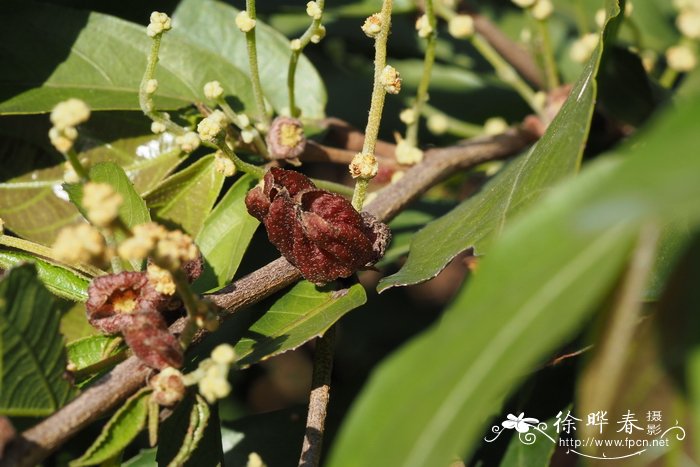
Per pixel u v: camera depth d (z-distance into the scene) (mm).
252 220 344
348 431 262
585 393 266
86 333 342
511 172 333
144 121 363
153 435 295
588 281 256
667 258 307
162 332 301
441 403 259
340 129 381
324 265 321
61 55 364
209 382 293
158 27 334
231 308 322
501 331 259
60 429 292
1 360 292
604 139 383
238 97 374
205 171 348
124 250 284
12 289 291
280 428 370
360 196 324
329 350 327
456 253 321
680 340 267
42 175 359
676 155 249
